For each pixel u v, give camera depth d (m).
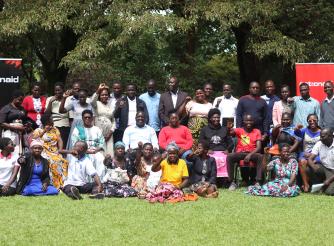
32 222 6.93
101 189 9.29
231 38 23.66
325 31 17.47
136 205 8.22
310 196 9.27
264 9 15.41
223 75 23.69
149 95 11.35
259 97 10.94
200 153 9.90
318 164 9.81
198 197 9.08
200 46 24.28
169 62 21.03
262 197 9.12
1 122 10.43
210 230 6.54
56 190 9.34
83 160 9.59
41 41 21.67
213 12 15.03
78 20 16.08
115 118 10.95
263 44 15.72
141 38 18.25
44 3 16.38
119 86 11.30
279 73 20.44
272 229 6.62
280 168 9.58
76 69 16.28
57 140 10.40
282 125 10.45
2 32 16.23
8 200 8.61
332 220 7.16
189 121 10.97
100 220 7.06
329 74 11.84
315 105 10.77
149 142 10.41
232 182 10.20
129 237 6.16
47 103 11.27
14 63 11.41
